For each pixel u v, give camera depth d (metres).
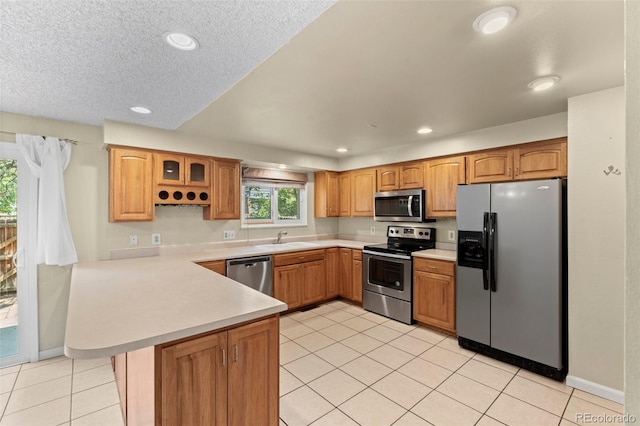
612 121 2.14
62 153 2.75
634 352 0.40
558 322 2.37
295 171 4.74
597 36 1.53
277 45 1.43
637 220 0.40
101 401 2.12
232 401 1.44
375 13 1.34
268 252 3.67
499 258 2.69
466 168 3.39
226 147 3.59
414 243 4.19
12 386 2.29
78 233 2.87
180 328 1.27
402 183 4.04
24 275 2.65
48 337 2.74
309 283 4.08
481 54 1.71
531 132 2.86
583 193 2.25
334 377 2.42
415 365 2.61
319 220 5.05
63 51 1.49
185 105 2.31
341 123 2.99
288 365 2.60
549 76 1.98
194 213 3.65
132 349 1.14
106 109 2.42
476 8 1.32
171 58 1.56
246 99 2.36
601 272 2.18
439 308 3.25
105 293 1.79
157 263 2.82
